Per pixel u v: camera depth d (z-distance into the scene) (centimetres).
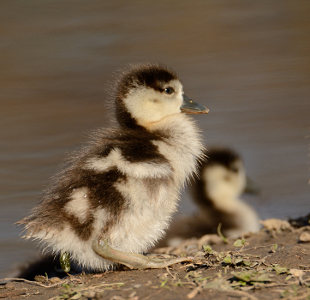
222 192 1395
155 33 2364
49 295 741
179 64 2083
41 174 1410
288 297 625
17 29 2419
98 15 2578
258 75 1969
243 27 2428
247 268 746
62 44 2286
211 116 1700
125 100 916
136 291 686
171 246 1122
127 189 777
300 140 1553
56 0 2769
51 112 1778
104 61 2119
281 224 1067
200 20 2505
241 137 1574
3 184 1362
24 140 1598
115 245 789
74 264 870
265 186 1405
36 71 2073
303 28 2388
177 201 855
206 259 815
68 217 770
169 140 857
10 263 1010
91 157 812
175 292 670
